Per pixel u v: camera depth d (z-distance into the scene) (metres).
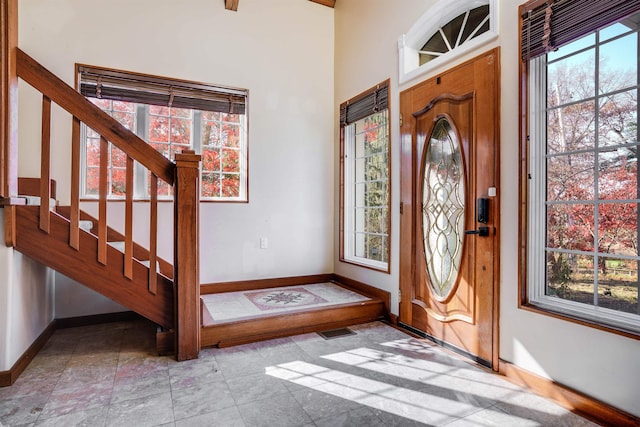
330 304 3.09
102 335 2.81
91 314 3.10
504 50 2.15
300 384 2.00
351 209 4.02
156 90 3.31
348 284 3.83
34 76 2.11
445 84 2.58
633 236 1.66
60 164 2.98
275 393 1.90
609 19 1.61
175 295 2.33
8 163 2.00
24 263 2.22
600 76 1.77
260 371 2.16
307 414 1.70
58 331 2.90
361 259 3.79
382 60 3.32
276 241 3.86
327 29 4.16
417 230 2.88
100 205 2.28
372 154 3.67
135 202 3.25
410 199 2.94
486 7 2.46
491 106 2.22
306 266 4.03
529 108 2.03
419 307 2.82
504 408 1.76
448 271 2.56
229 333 2.58
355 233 4.00
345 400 1.83
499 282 2.16
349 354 2.43
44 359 2.32
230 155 3.75
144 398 1.83
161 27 3.33
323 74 4.13
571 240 1.90
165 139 3.48
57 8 2.97
